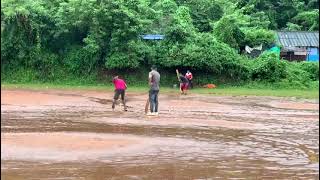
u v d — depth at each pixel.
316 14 51.81
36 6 37.25
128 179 7.82
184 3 47.34
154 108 18.11
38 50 36.97
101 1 35.12
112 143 11.18
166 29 37.38
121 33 35.16
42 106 20.22
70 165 8.76
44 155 9.62
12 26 36.69
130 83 36.19
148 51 35.75
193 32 37.91
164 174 8.22
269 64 36.81
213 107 21.33
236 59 36.81
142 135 12.62
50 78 36.88
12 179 7.68
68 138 11.77
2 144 10.71
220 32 40.66
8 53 36.81
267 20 51.19
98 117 16.67
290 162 9.50
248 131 13.94
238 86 36.56
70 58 37.03
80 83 36.28
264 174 8.38
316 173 8.51
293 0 55.12
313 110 20.94
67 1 38.56
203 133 13.30
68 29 36.91
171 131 13.54
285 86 36.38
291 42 44.00
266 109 21.02
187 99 25.48
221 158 9.75
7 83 35.78
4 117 16.22
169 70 36.50
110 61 35.22
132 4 36.41
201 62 35.53
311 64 39.03
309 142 12.11
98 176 7.98
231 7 46.88
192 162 9.27
